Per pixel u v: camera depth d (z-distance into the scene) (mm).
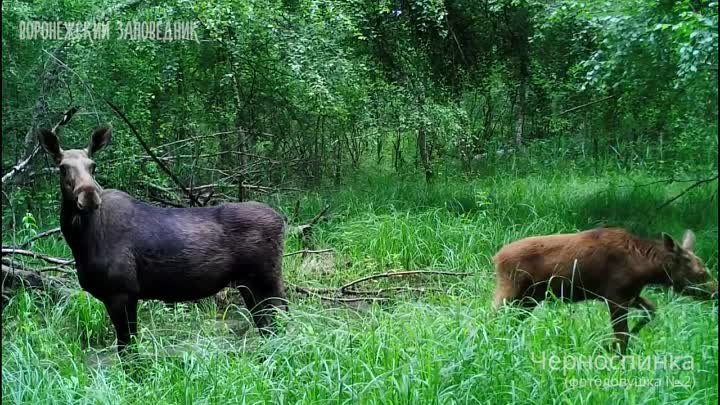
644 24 8469
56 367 6090
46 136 6027
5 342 6090
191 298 6645
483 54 15359
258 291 6809
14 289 7398
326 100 11016
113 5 9680
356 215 10406
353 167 13578
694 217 8094
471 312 5945
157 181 10141
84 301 7219
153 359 6117
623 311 5938
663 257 5859
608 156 12648
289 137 12695
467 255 8703
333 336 5809
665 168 10664
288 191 11812
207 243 6520
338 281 8578
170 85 11305
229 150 11992
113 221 6250
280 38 10773
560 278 6098
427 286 8289
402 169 13695
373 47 14047
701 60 7480
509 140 14984
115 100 10203
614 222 8789
